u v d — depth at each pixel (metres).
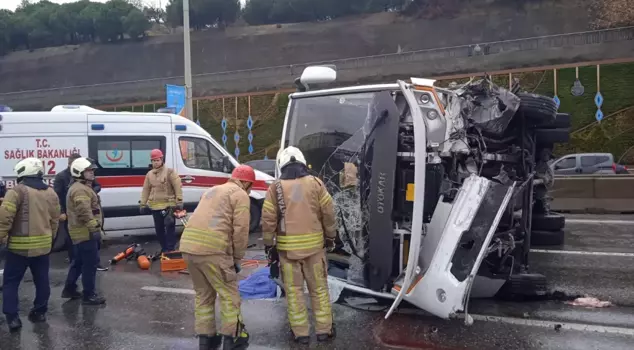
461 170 5.49
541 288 6.00
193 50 47.34
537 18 38.53
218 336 5.07
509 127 5.85
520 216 5.93
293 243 4.84
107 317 5.83
